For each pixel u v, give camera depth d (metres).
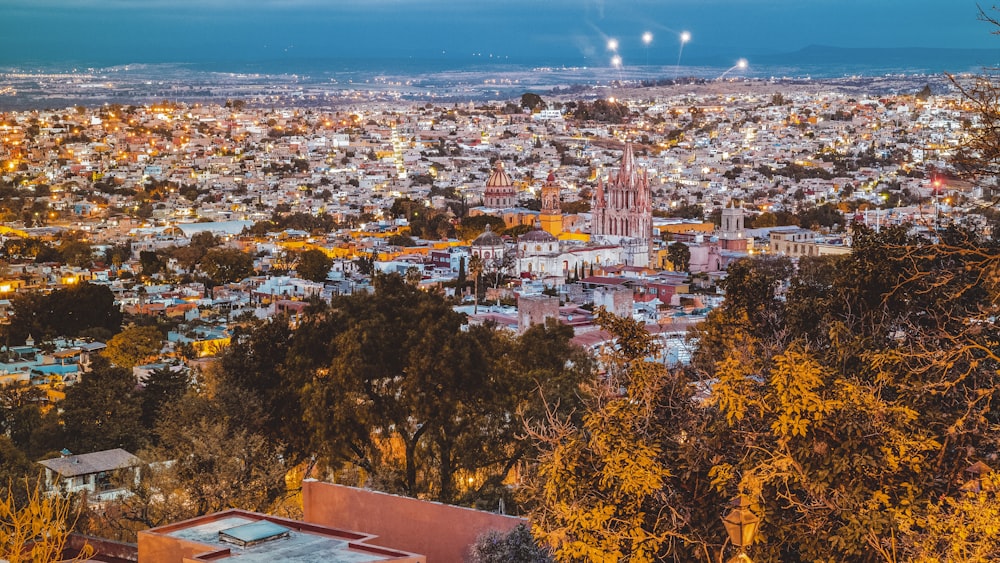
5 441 73.50
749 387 31.45
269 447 58.72
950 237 38.44
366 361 57.47
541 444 51.56
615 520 31.41
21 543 34.22
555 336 70.38
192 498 51.25
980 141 33.69
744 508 26.00
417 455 59.22
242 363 63.31
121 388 87.75
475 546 36.53
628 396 34.16
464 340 57.47
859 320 37.47
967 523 28.62
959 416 31.95
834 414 30.19
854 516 29.25
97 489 69.81
